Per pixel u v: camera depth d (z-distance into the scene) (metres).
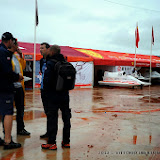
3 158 3.19
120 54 26.62
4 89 3.47
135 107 8.39
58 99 3.55
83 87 17.80
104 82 19.98
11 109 3.58
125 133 4.67
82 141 4.06
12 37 3.65
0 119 5.29
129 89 17.39
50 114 3.57
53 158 3.23
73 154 3.42
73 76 3.48
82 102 9.54
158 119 6.20
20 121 4.36
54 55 3.51
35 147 3.68
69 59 16.56
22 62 4.32
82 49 23.20
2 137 4.14
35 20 14.87
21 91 4.30
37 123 5.31
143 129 5.04
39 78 15.38
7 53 3.47
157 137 4.43
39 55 15.13
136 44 22.02
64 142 3.72
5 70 3.42
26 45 17.34
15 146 3.62
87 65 17.94
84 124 5.36
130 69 24.06
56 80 3.43
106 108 8.00
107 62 19.39
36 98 10.41
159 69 29.88
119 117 6.34
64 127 3.70
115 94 13.27
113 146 3.83
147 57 29.12
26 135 4.34
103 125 5.31
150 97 12.02
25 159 3.17
